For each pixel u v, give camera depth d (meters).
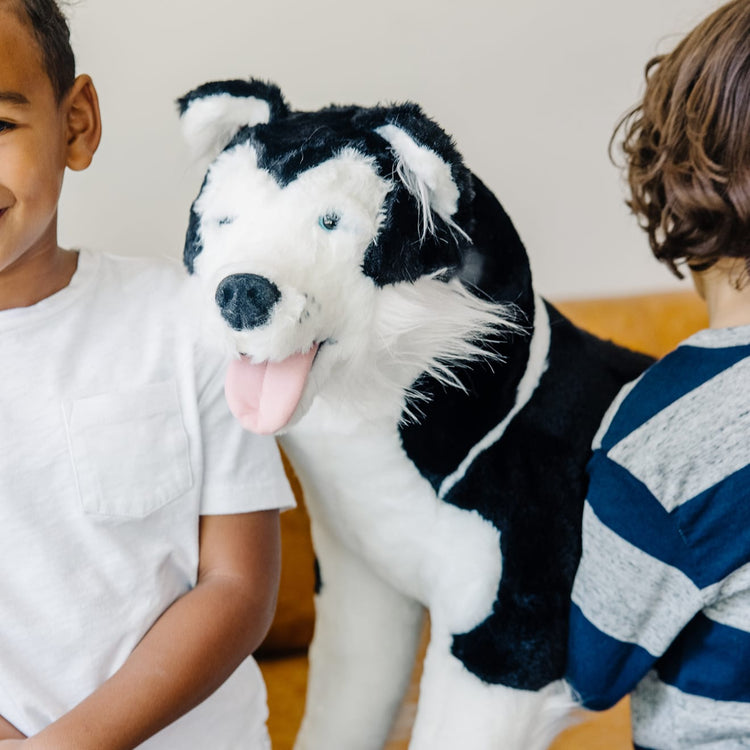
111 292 0.82
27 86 0.73
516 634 0.84
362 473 0.85
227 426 0.83
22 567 0.75
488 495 0.84
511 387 0.84
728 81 0.77
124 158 1.35
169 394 0.80
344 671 1.00
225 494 0.82
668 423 0.79
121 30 1.32
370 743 1.01
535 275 1.60
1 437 0.75
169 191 1.37
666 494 0.78
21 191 0.73
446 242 0.76
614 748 1.20
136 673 0.74
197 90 0.79
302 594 1.34
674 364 0.82
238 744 0.86
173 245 1.38
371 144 0.73
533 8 1.49
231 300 0.66
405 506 0.85
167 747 0.81
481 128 1.52
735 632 0.78
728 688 0.79
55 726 0.71
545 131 1.55
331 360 0.73
